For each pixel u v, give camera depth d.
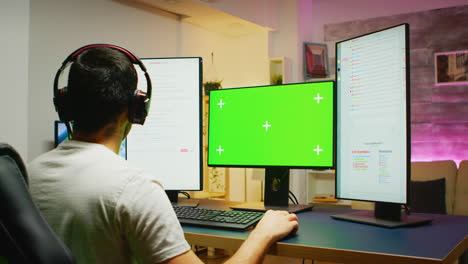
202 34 5.97
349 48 1.46
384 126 1.32
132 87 0.93
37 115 3.76
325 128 1.53
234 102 1.71
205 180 5.05
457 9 4.96
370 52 1.38
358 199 1.40
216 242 1.09
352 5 5.70
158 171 1.71
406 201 1.24
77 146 0.88
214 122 1.75
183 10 5.23
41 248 0.55
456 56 4.96
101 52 0.91
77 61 0.90
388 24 5.39
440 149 5.03
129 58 1.02
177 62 1.72
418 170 4.12
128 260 0.82
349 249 0.93
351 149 1.43
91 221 0.79
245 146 1.68
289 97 1.61
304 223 1.29
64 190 0.82
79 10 4.20
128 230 0.79
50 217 0.81
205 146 5.07
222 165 1.72
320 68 5.71
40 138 3.78
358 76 1.42
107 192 0.80
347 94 1.46
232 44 6.36
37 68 3.77
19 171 0.58
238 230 1.15
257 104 1.67
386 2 5.44
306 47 5.70
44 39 3.84
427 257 0.86
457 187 3.95
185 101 1.71
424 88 5.11
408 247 0.95
